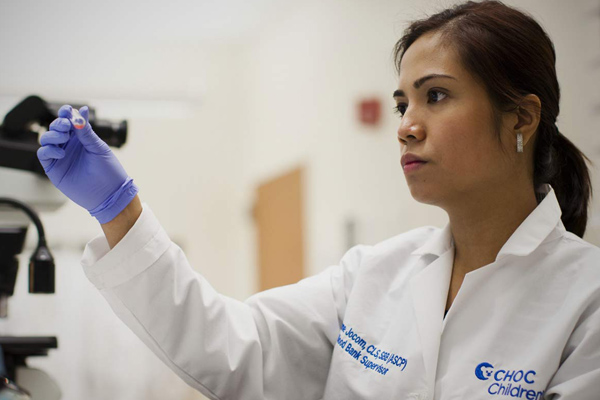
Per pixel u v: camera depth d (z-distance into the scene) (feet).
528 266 3.41
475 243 3.60
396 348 3.59
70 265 9.00
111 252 3.43
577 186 3.85
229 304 3.98
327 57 13.94
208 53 18.95
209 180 18.79
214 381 3.72
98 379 8.89
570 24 9.31
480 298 3.44
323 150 14.05
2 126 4.18
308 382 4.07
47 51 14.90
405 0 11.24
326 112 13.97
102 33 15.81
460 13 3.52
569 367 3.07
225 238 18.83
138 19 15.64
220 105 19.03
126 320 3.64
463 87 3.34
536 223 3.44
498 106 3.35
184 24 16.48
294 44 15.69
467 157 3.33
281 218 16.07
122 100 13.23
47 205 4.54
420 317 3.58
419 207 11.52
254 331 3.92
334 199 13.56
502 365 3.23
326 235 13.79
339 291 4.19
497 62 3.33
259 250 17.62
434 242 3.83
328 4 13.92
